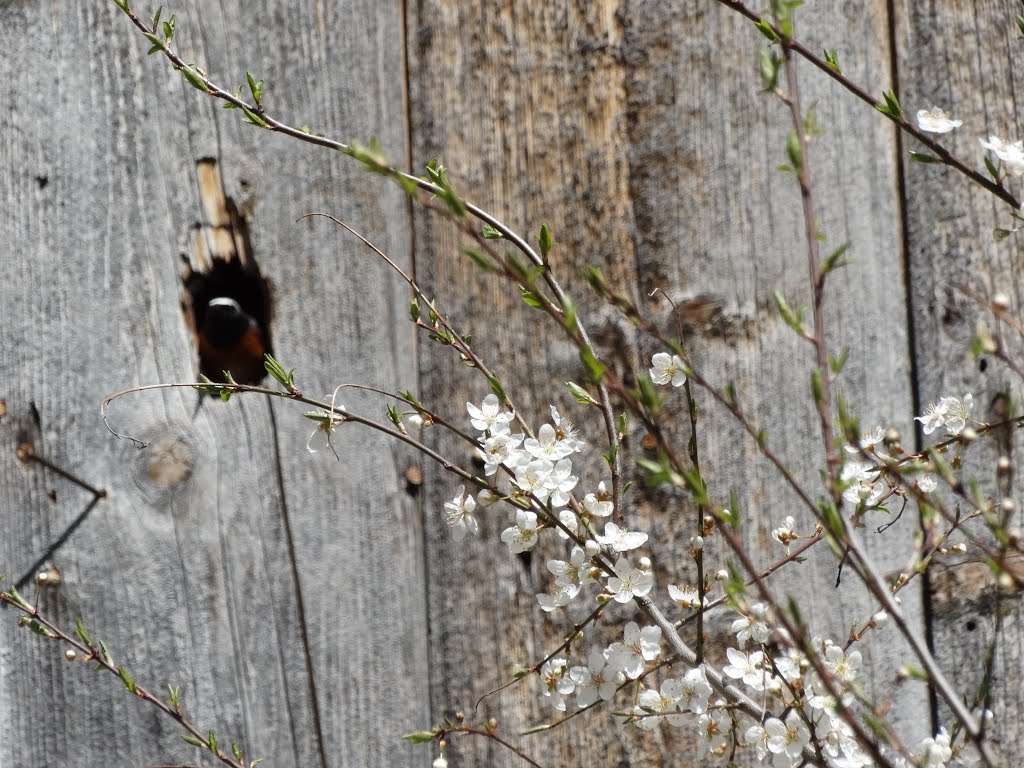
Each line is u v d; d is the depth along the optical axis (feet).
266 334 7.68
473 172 7.70
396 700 7.63
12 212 7.66
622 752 7.61
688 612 7.61
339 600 7.64
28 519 7.63
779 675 7.01
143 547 7.63
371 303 7.67
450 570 7.65
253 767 7.39
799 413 7.70
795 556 7.24
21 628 7.61
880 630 7.66
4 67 7.67
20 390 7.64
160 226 7.67
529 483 7.14
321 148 7.69
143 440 7.64
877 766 6.82
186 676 7.60
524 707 7.63
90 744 7.58
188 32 7.68
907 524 7.68
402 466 7.66
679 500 7.65
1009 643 7.69
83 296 7.66
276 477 7.65
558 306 7.63
